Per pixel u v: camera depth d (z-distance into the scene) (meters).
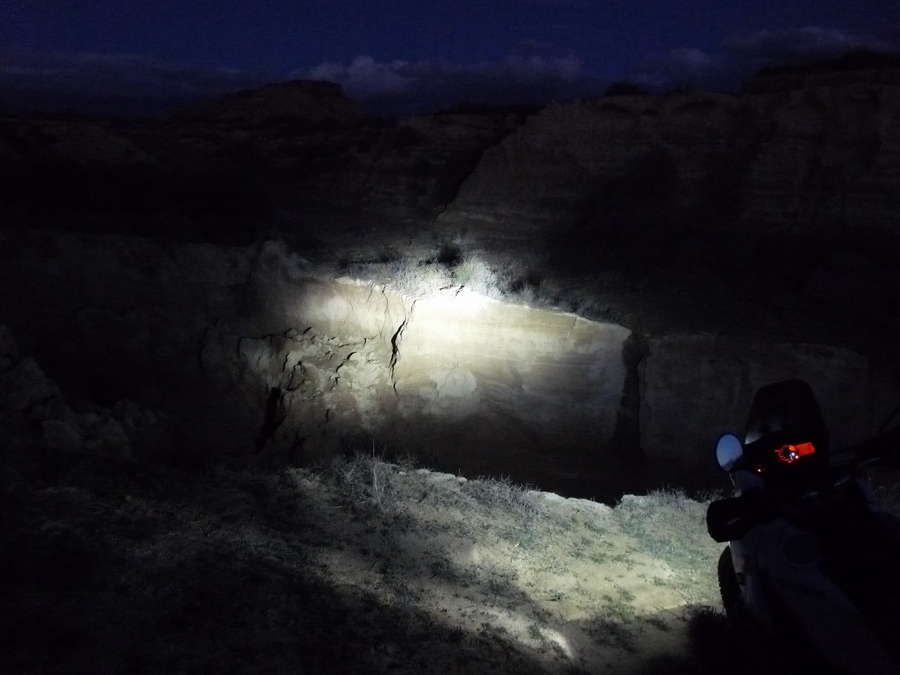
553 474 15.67
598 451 16.22
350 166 28.70
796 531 3.53
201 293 20.31
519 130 24.27
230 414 18.75
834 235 18.72
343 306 19.75
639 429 15.88
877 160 18.55
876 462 3.69
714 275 18.52
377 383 18.06
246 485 7.04
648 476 15.23
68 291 19.92
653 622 5.24
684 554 6.57
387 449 16.12
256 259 20.55
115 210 24.02
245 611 4.33
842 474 3.67
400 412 17.55
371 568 5.57
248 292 20.45
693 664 4.64
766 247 19.08
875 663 2.97
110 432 11.82
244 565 5.01
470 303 17.95
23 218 21.52
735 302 17.08
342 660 3.97
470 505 7.40
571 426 16.56
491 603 5.31
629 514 7.59
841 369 14.44
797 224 19.19
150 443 15.33
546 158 23.58
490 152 24.58
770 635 3.64
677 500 8.14
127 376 19.19
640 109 22.61
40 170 27.16
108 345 19.58
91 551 4.84
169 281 20.30
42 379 12.16
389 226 24.67
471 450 16.66
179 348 19.78
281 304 20.38
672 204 21.08
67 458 6.72
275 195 27.44
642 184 21.88
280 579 4.88
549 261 20.58
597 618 5.27
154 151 31.53
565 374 16.88
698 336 15.56
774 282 17.83
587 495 14.90
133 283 20.23
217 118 38.06
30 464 6.36
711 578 6.12
